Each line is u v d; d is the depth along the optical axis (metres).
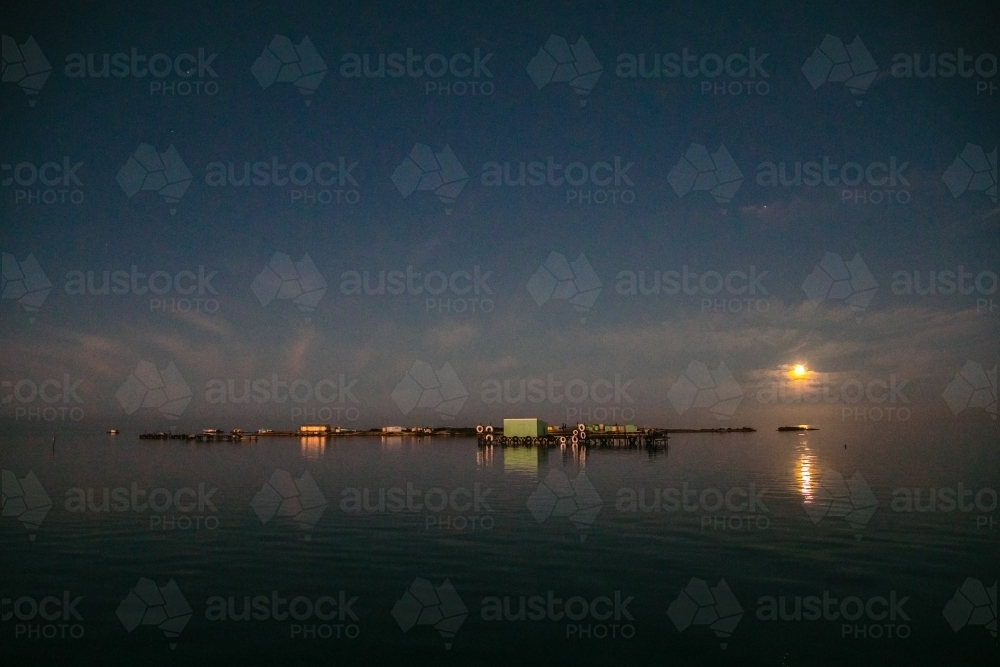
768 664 11.52
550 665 11.48
